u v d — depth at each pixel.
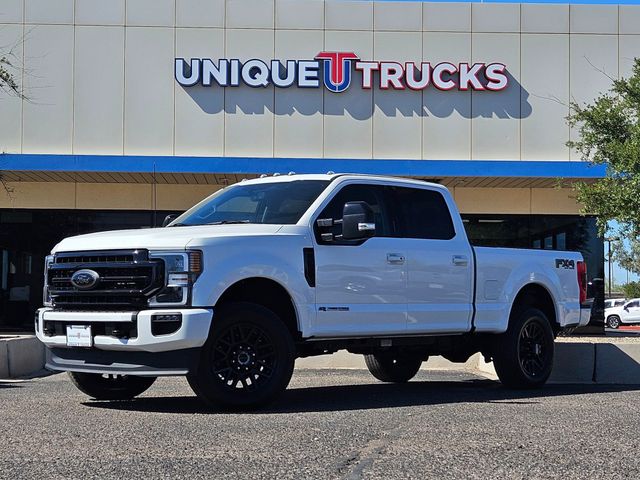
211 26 21.19
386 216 8.48
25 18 20.91
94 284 7.12
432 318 8.53
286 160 19.98
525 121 21.42
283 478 4.71
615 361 11.23
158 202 22.02
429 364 12.88
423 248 8.54
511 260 9.45
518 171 20.08
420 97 21.33
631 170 12.97
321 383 10.36
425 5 21.41
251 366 7.19
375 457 5.27
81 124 20.84
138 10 21.06
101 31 21.02
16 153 20.67
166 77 21.02
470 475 4.84
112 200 21.92
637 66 14.83
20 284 21.83
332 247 7.82
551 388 9.85
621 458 5.39
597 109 14.12
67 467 4.95
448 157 21.33
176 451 5.39
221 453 5.33
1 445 5.59
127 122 20.92
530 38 21.52
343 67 21.19
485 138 21.36
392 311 8.18
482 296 9.06
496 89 21.31
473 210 22.41
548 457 5.37
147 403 7.91
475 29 21.47
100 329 7.09
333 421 6.62
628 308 39.75
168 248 6.97
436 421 6.69
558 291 10.02
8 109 20.73
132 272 6.98
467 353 9.73
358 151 21.22
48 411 7.22
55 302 7.52
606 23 21.64
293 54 21.25
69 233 21.92
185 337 6.73
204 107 21.02
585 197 13.70
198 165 19.78
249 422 6.51
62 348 7.47
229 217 8.30
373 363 10.44
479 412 7.25
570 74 21.55
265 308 7.29
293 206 8.04
